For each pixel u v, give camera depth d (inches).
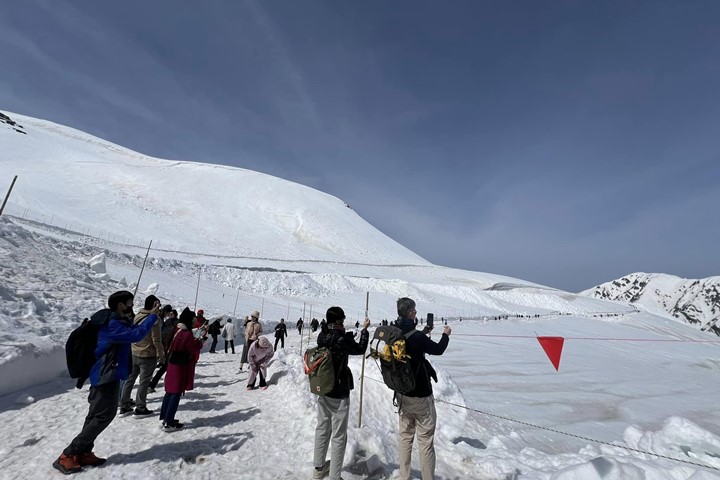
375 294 2217.0
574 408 405.1
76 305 378.3
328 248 3745.1
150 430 182.2
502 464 163.6
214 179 4650.6
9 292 318.3
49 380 251.3
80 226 2015.3
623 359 1037.8
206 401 238.8
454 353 797.2
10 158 3408.0
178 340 188.9
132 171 4101.9
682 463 169.5
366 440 164.6
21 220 1482.5
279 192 4746.6
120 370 142.7
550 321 2386.8
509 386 494.6
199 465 146.3
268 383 291.1
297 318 1158.3
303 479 138.2
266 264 2454.5
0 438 161.5
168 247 2263.8
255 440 174.1
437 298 2608.3
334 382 131.0
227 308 963.3
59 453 150.7
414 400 128.2
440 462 166.4
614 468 136.7
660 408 452.1
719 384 742.5
